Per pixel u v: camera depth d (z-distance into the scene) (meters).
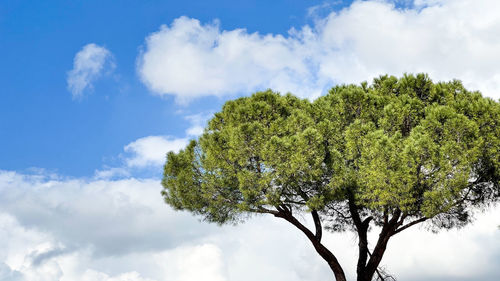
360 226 16.31
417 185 12.83
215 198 15.18
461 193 13.55
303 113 14.88
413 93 15.56
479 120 12.95
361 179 13.38
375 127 13.97
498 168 13.07
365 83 16.91
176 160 15.77
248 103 15.68
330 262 15.41
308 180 14.05
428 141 12.37
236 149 13.98
